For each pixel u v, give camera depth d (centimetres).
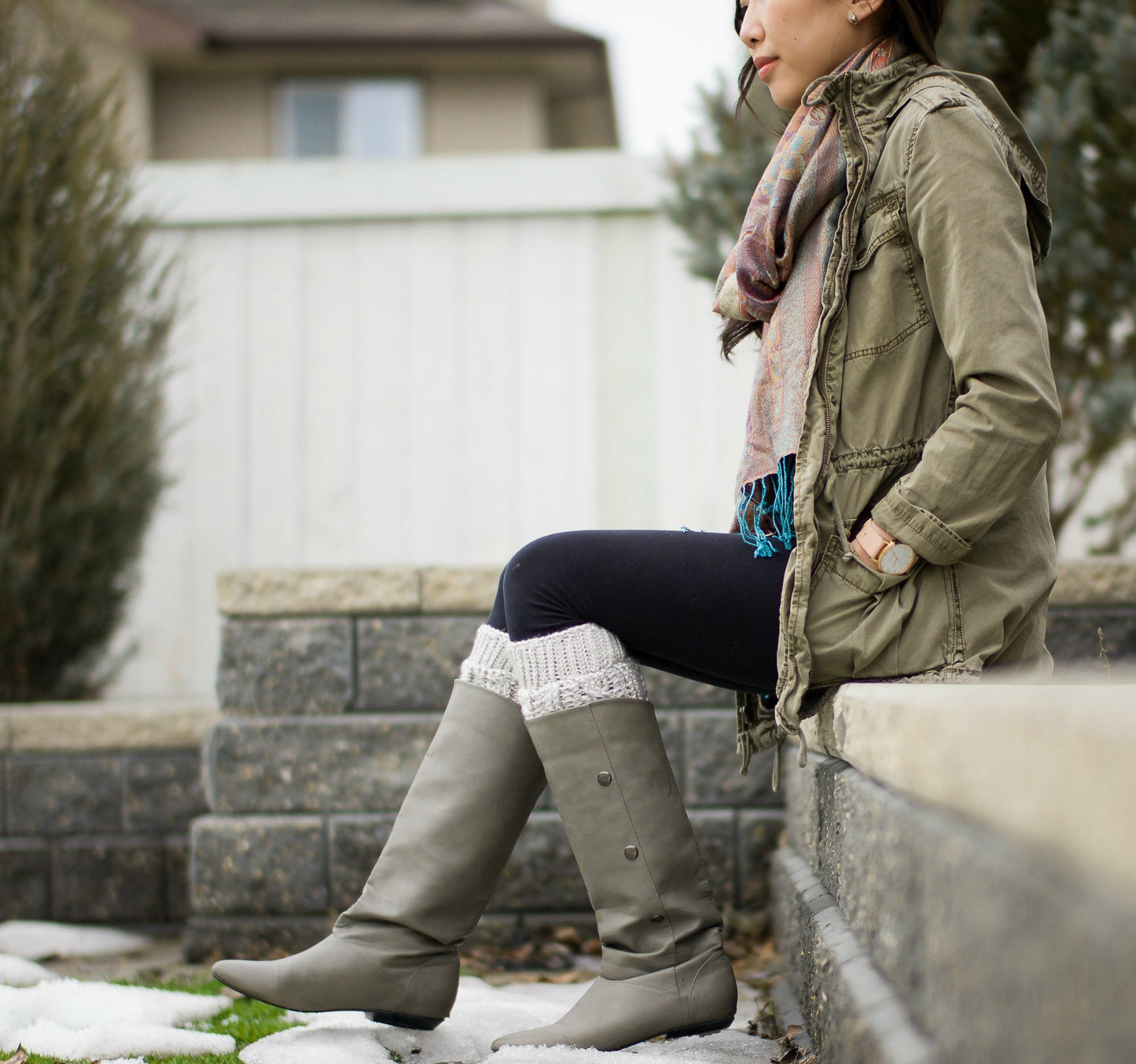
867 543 159
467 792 192
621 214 521
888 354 163
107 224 408
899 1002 125
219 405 525
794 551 163
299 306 526
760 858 305
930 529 154
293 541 522
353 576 310
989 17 349
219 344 525
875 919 140
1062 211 337
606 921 180
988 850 93
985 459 151
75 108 407
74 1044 190
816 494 163
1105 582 298
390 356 525
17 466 388
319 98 1321
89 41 433
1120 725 69
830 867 183
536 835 303
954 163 157
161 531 519
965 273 154
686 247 514
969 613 159
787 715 161
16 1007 212
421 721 306
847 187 167
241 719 309
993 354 151
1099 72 327
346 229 527
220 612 312
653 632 180
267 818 305
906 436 163
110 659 453
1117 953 66
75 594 407
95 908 343
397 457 523
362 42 1277
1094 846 69
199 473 522
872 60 177
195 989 247
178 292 447
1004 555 164
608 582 179
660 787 181
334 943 189
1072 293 350
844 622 162
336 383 525
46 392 395
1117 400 349
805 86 185
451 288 525
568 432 520
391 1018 190
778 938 269
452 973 192
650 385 518
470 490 521
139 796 346
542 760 183
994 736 89
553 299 522
